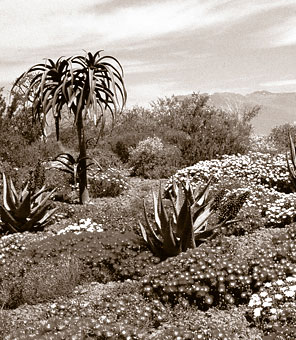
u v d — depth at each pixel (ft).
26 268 28.63
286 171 52.08
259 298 22.30
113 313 22.86
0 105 63.05
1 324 22.89
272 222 36.01
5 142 59.82
